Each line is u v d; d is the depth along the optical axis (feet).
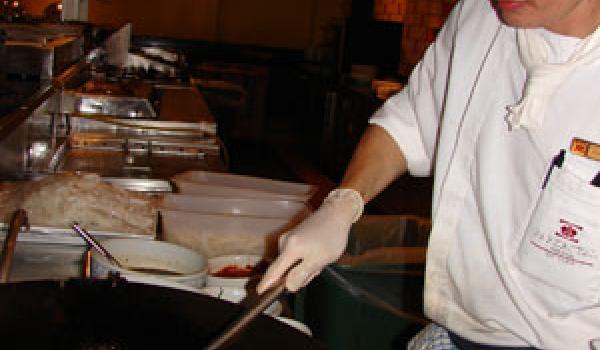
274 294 3.35
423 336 4.76
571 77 3.63
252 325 3.23
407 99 4.92
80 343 2.96
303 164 24.40
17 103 7.39
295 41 32.24
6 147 6.83
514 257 3.96
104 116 10.21
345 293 7.04
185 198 6.20
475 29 4.30
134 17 30.22
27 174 7.28
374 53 23.70
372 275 7.45
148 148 9.30
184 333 3.13
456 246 4.29
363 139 4.93
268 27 31.99
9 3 13.75
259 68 28.60
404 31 24.14
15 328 2.96
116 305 3.23
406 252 7.74
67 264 5.27
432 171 4.92
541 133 3.74
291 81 31.32
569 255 3.74
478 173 4.09
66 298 3.21
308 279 3.92
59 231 5.48
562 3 3.43
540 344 4.03
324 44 26.55
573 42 3.65
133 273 4.36
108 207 5.71
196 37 31.01
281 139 28.35
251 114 27.55
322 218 4.15
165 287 3.45
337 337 7.21
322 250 3.91
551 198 3.75
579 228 3.68
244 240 5.90
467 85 4.25
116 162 8.52
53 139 8.68
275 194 6.58
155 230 5.67
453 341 4.56
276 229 5.94
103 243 5.03
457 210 4.26
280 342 3.14
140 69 16.62
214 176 7.11
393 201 17.95
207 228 5.83
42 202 5.58
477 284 4.24
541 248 3.82
